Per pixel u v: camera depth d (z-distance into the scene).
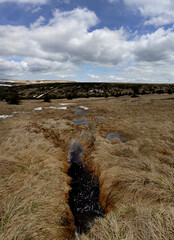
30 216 3.51
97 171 6.41
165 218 2.82
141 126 11.22
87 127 12.76
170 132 8.90
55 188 4.98
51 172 5.72
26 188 4.46
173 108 17.39
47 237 3.27
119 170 5.47
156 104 21.48
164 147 6.84
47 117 16.48
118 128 11.82
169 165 5.32
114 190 4.81
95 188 5.66
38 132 10.77
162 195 3.84
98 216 4.43
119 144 8.12
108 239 2.74
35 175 5.38
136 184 4.48
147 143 7.72
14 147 7.45
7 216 3.38
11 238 2.89
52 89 62.53
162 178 4.39
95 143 8.88
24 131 10.52
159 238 2.49
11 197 4.02
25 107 23.30
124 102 27.88
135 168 5.39
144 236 2.60
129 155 6.63
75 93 55.41
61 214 4.12
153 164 5.35
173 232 2.52
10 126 11.81
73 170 6.83
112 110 20.30
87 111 20.91
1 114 17.11
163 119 12.60
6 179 4.77
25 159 6.35
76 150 8.77
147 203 3.79
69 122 14.16
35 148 7.59
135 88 59.81
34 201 4.02
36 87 67.56
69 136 10.54
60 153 7.99
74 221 4.27
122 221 3.13
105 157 6.89
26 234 3.06
